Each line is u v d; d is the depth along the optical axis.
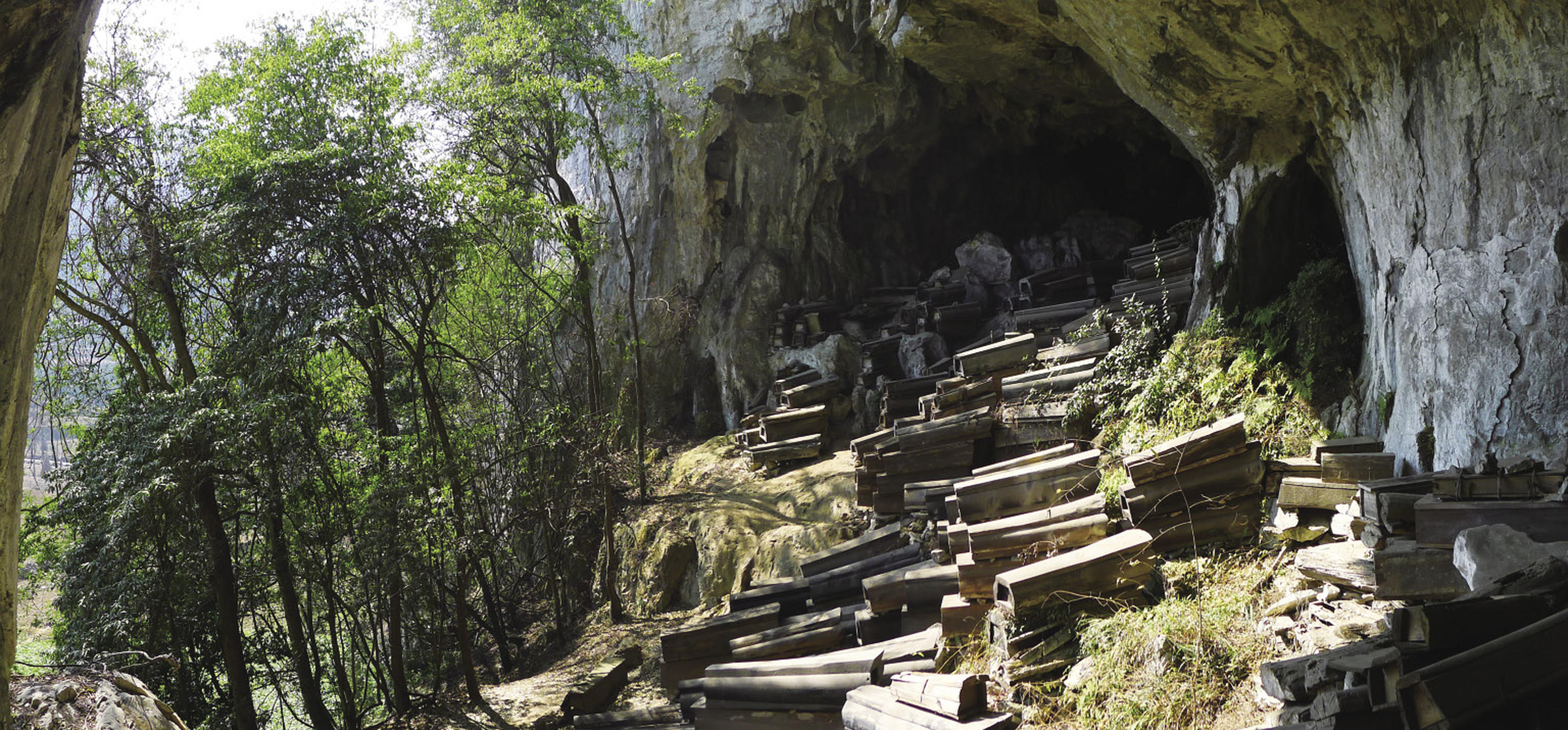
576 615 16.30
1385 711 4.37
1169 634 6.88
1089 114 19.02
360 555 11.89
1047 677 7.40
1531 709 3.95
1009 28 14.36
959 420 12.02
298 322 11.77
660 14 19.17
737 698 9.06
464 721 12.00
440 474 12.45
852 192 21.72
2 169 2.63
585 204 21.88
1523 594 4.47
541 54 16.39
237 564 12.88
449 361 16.27
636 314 19.89
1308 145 9.63
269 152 12.13
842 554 11.81
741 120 19.75
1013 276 18.67
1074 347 12.54
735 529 15.39
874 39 18.30
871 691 7.91
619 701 12.34
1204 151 10.71
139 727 4.67
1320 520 7.79
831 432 17.91
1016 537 8.37
